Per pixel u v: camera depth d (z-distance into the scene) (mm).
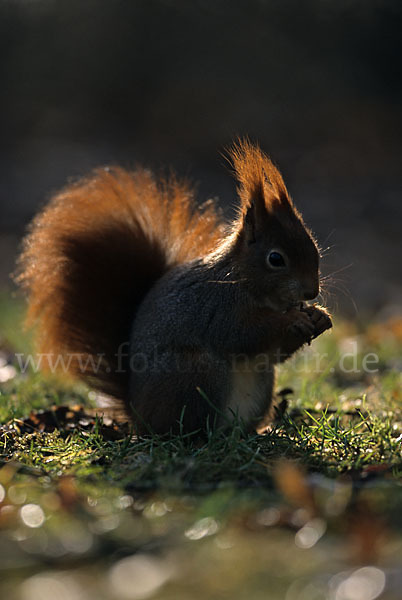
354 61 36156
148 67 34219
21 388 10703
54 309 9492
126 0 35344
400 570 5082
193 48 35156
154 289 9039
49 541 5633
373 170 29250
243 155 9062
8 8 35375
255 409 8852
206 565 5238
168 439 8391
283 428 8516
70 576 5184
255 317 8539
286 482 6301
